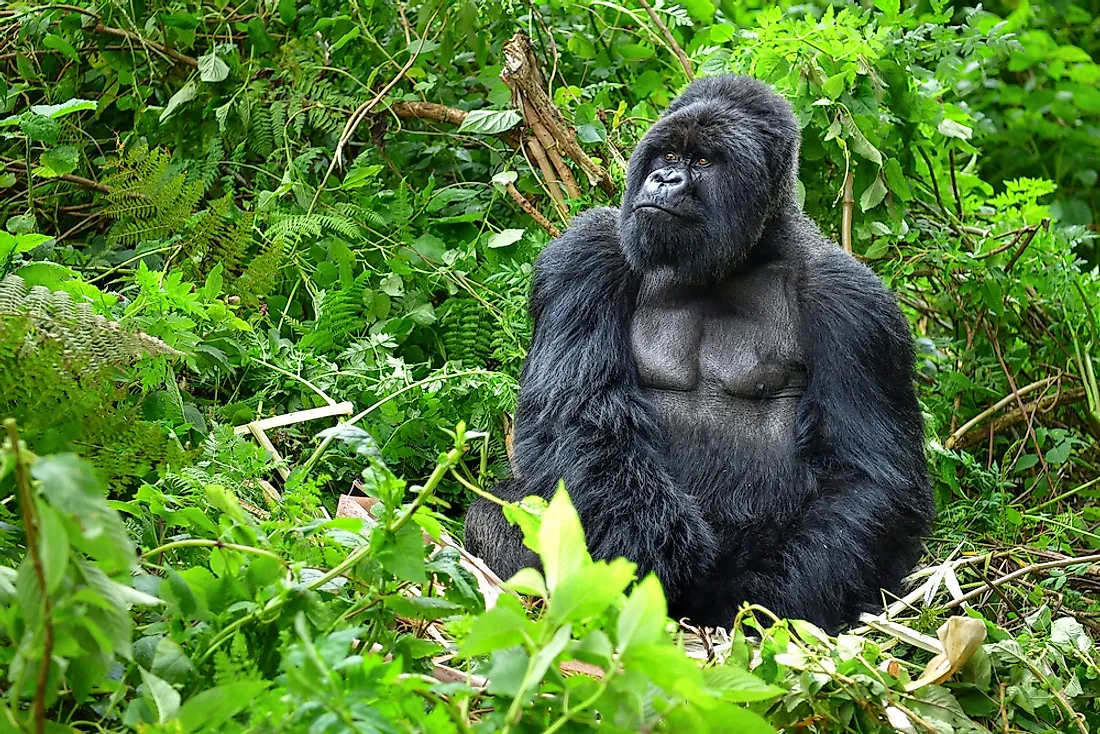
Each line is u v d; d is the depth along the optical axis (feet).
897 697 12.85
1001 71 44.42
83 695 10.02
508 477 20.49
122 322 16.43
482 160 27.04
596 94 26.55
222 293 21.21
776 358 19.11
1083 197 42.19
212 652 10.84
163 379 17.58
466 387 21.29
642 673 9.30
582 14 28.73
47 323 13.15
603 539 17.48
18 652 8.99
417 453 21.24
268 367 20.80
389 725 8.95
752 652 13.58
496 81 25.45
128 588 9.73
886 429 18.34
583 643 9.52
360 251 24.12
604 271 19.30
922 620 16.29
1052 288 27.32
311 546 13.01
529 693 9.70
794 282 19.33
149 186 21.59
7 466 8.77
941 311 28.09
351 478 20.66
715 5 31.04
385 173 26.86
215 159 25.27
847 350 18.45
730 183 18.47
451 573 11.78
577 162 24.56
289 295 23.73
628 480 17.71
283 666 9.65
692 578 17.35
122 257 22.90
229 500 11.86
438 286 24.04
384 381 21.15
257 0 27.27
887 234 25.94
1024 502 25.94
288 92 26.14
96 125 26.55
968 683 13.58
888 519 17.76
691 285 19.22
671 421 19.02
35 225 22.79
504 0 26.63
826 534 17.39
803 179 25.93
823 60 24.85
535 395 18.89
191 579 11.39
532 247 24.32
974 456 25.75
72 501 8.36
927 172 28.48
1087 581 21.16
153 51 26.23
